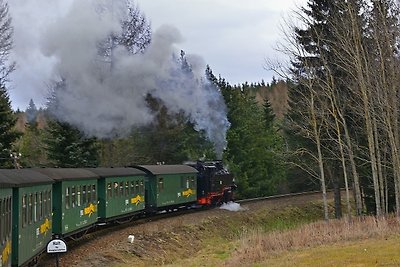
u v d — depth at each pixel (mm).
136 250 22641
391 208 37875
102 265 19250
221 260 21531
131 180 29875
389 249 18547
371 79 31172
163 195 33406
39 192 17078
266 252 20875
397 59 30094
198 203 38875
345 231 23422
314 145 37625
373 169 29188
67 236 21266
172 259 23297
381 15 29719
